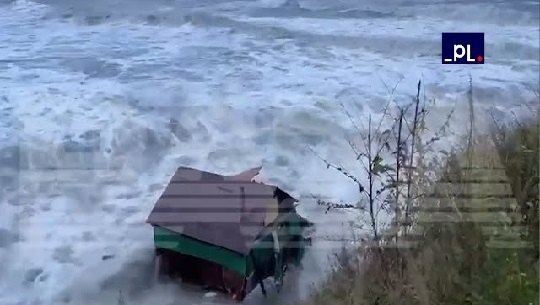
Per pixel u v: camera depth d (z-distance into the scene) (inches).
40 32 712.4
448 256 237.1
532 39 601.9
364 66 593.3
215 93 541.6
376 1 741.9
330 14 714.2
